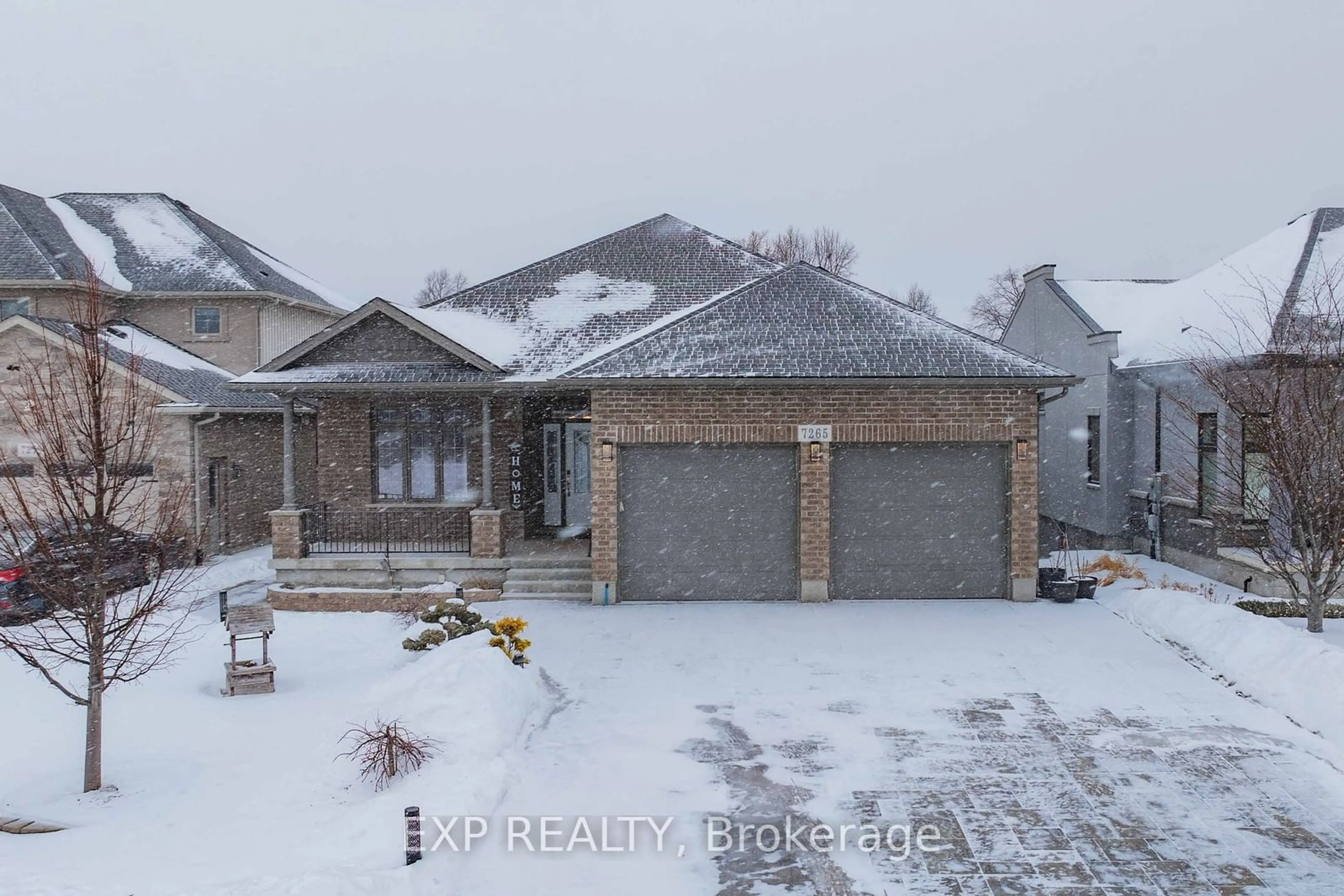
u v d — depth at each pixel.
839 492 15.16
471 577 15.98
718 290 19.62
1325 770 8.65
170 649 12.71
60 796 8.17
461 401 17.88
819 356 14.97
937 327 15.80
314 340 16.25
